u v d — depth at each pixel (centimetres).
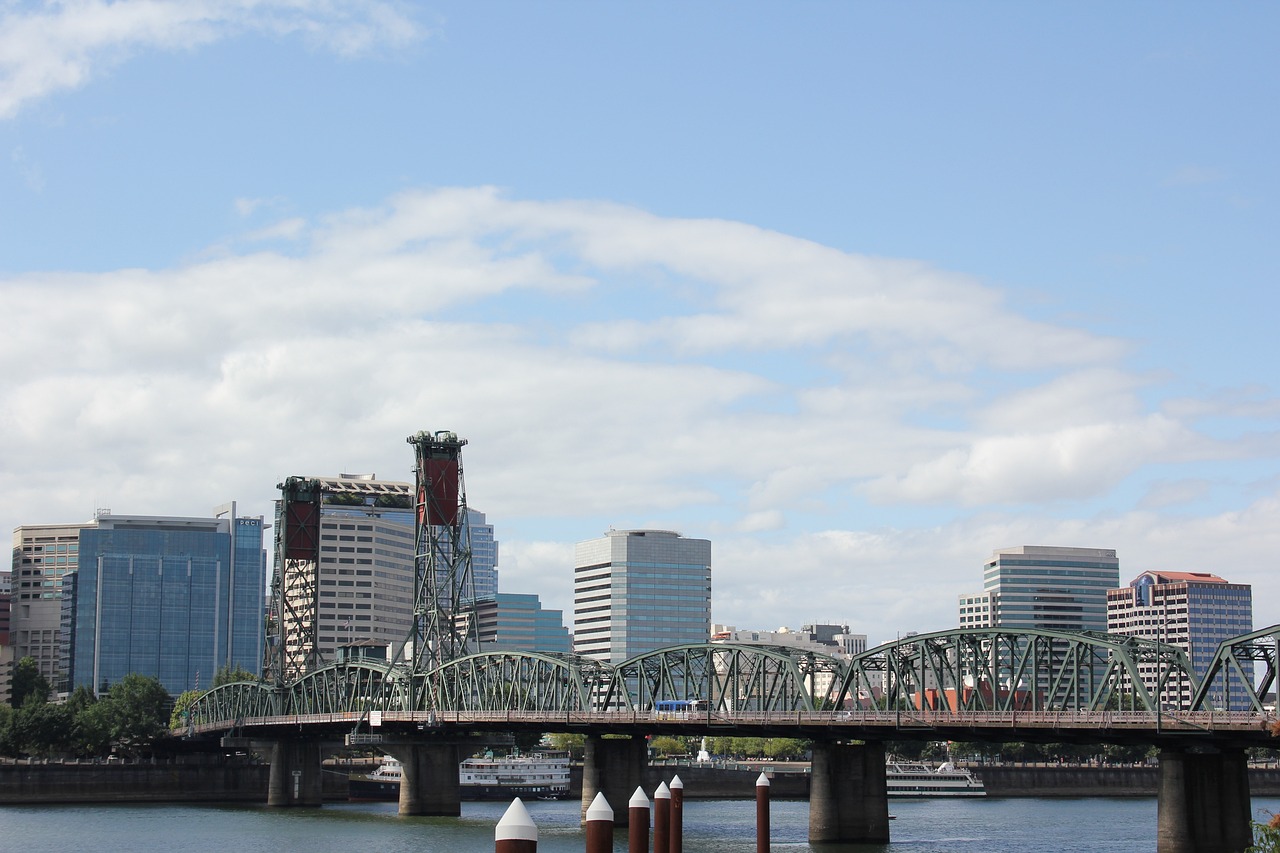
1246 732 12519
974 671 14812
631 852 4959
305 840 17412
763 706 16612
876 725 15112
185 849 16475
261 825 19800
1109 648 13738
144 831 19000
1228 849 13350
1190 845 13375
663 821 7850
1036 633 14288
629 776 19175
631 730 18462
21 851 16475
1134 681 13312
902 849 15662
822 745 16425
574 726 18525
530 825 2920
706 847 15762
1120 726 13262
